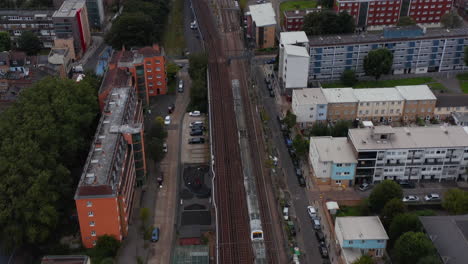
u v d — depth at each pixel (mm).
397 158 159125
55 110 160625
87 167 138750
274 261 133500
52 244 139375
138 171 160750
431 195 155375
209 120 193000
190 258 132625
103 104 181625
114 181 137500
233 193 157875
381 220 141125
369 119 194625
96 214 133250
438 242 125750
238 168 169250
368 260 122875
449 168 162000
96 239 137625
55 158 149000
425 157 159625
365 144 158625
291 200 157125
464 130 165875
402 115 194500
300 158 176000
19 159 139500
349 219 136625
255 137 186250
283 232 143625
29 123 150250
